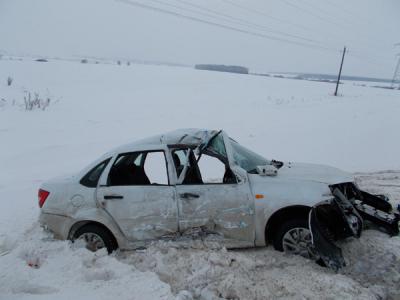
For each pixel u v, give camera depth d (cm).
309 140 1203
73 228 437
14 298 330
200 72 5134
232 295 342
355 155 1002
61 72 3203
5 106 1617
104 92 2331
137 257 414
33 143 1111
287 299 332
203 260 395
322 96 3272
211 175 527
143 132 1307
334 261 371
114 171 444
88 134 1253
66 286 351
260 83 4097
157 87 2816
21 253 420
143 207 421
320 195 407
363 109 2294
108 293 339
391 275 370
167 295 335
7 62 3619
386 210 485
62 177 479
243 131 1353
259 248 432
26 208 617
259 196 411
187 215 419
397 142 1184
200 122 1539
